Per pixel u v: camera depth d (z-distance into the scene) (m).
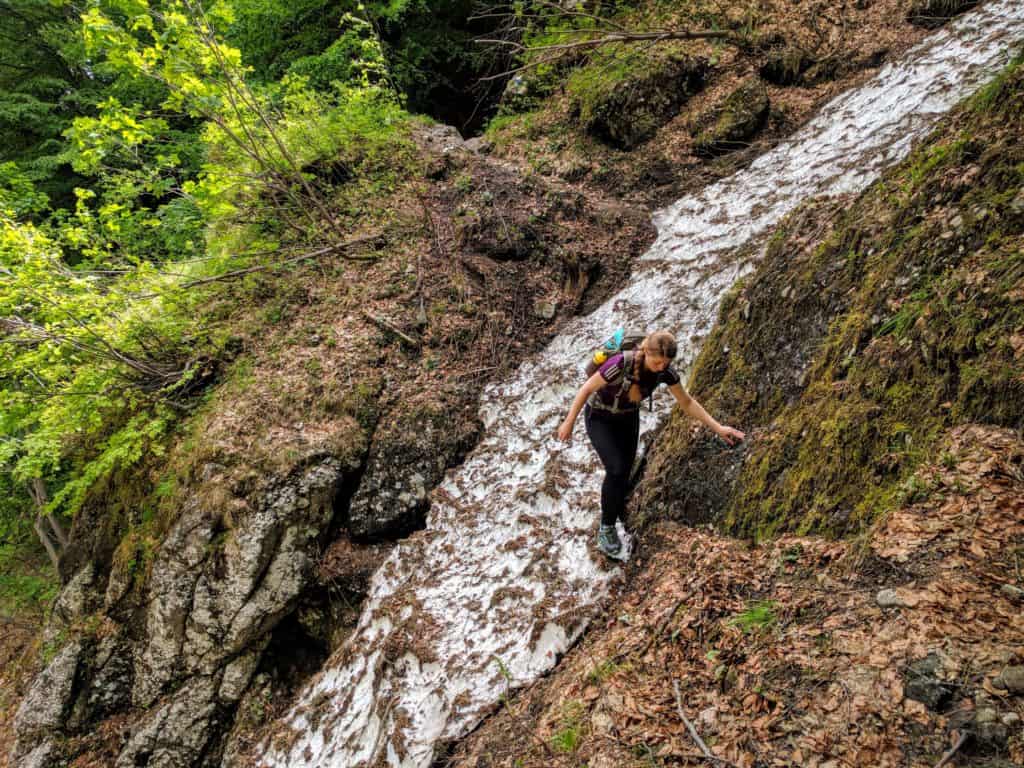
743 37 9.08
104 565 6.60
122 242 7.29
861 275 3.73
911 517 2.55
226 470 5.91
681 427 4.48
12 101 12.81
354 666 4.78
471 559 4.87
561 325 7.04
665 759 2.25
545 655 3.74
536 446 5.56
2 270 5.67
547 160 9.39
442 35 12.70
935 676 1.95
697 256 6.53
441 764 3.44
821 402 3.46
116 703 6.00
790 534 3.14
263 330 7.16
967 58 6.15
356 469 6.08
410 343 6.80
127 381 6.69
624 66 9.40
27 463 6.27
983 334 2.77
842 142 6.53
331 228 8.01
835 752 1.93
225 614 5.60
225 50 6.45
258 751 5.00
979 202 3.22
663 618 3.05
